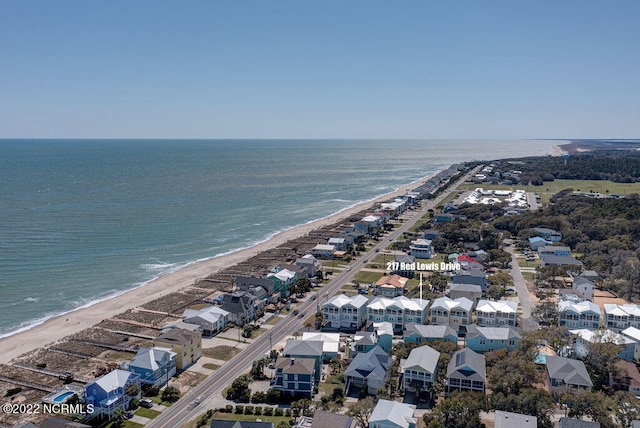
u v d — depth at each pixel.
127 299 135.38
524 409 74.75
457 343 102.94
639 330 101.12
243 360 99.62
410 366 84.31
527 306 128.50
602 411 72.94
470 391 81.56
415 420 72.94
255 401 83.19
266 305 131.25
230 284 147.88
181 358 94.94
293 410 78.75
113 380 81.00
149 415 79.31
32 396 86.00
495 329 102.06
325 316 117.81
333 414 71.75
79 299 135.88
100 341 108.31
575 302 120.00
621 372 87.31
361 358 89.94
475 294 125.88
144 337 110.88
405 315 113.81
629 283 134.62
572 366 85.50
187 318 113.81
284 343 107.50
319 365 90.75
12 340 109.56
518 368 84.94
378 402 76.31
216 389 87.94
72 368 96.06
